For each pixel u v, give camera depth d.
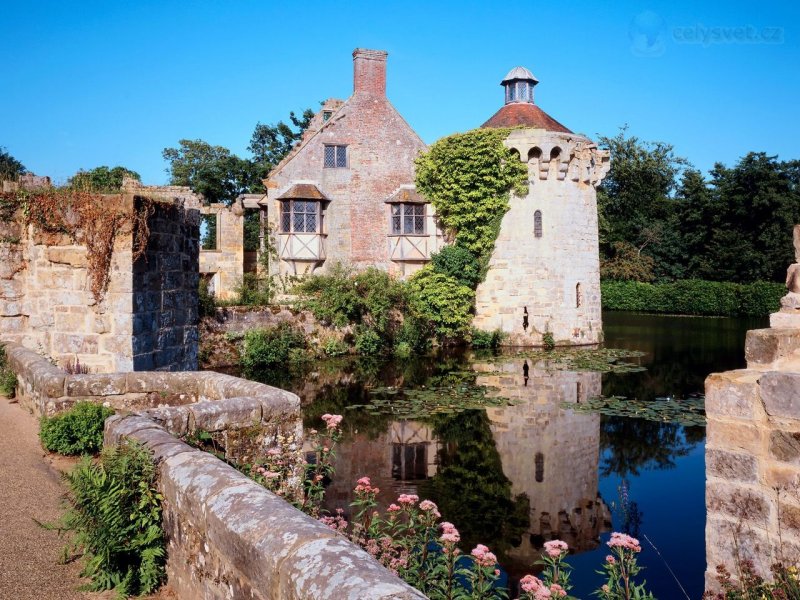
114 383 7.55
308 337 23.67
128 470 4.27
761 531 4.02
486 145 26.67
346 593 2.42
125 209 9.68
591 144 28.66
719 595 3.97
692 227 48.72
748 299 40.09
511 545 8.43
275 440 6.62
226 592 3.31
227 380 7.50
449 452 12.28
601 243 50.78
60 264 9.87
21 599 3.94
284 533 3.01
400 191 28.81
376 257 28.98
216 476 3.88
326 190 28.52
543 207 27.67
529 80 30.42
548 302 27.67
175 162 45.66
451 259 26.92
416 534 5.76
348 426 13.95
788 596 3.59
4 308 9.92
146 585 4.07
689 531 8.83
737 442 4.13
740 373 4.23
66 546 4.46
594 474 11.12
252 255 36.59
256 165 45.56
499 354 24.86
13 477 6.09
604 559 8.02
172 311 10.77
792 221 43.25
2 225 9.91
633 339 29.45
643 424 14.14
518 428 13.84
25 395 8.66
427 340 26.11
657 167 51.94
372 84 29.20
